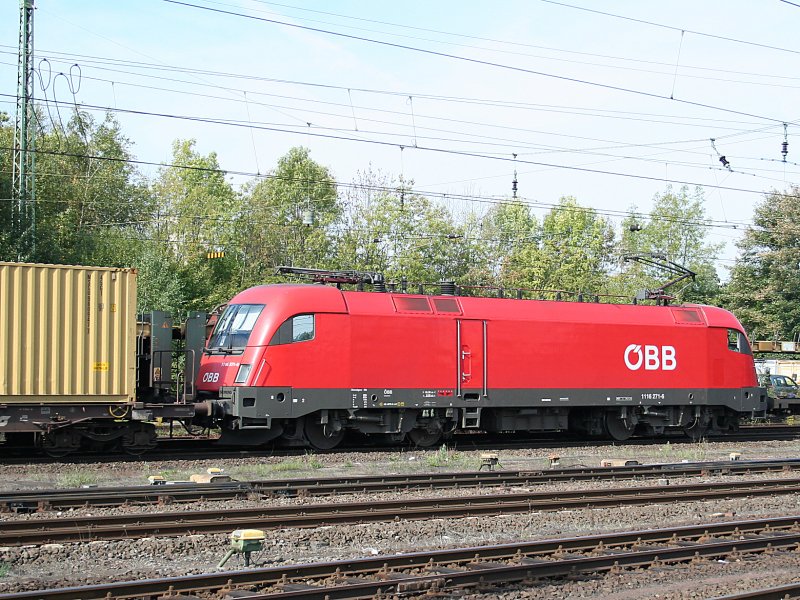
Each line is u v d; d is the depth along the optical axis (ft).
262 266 164.04
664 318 86.69
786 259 184.55
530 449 76.59
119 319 60.54
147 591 28.48
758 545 37.83
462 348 75.82
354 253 158.51
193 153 209.05
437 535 40.16
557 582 32.42
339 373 70.18
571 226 206.80
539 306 80.74
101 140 168.66
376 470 61.93
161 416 62.95
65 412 59.00
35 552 34.30
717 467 62.49
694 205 235.61
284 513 42.24
